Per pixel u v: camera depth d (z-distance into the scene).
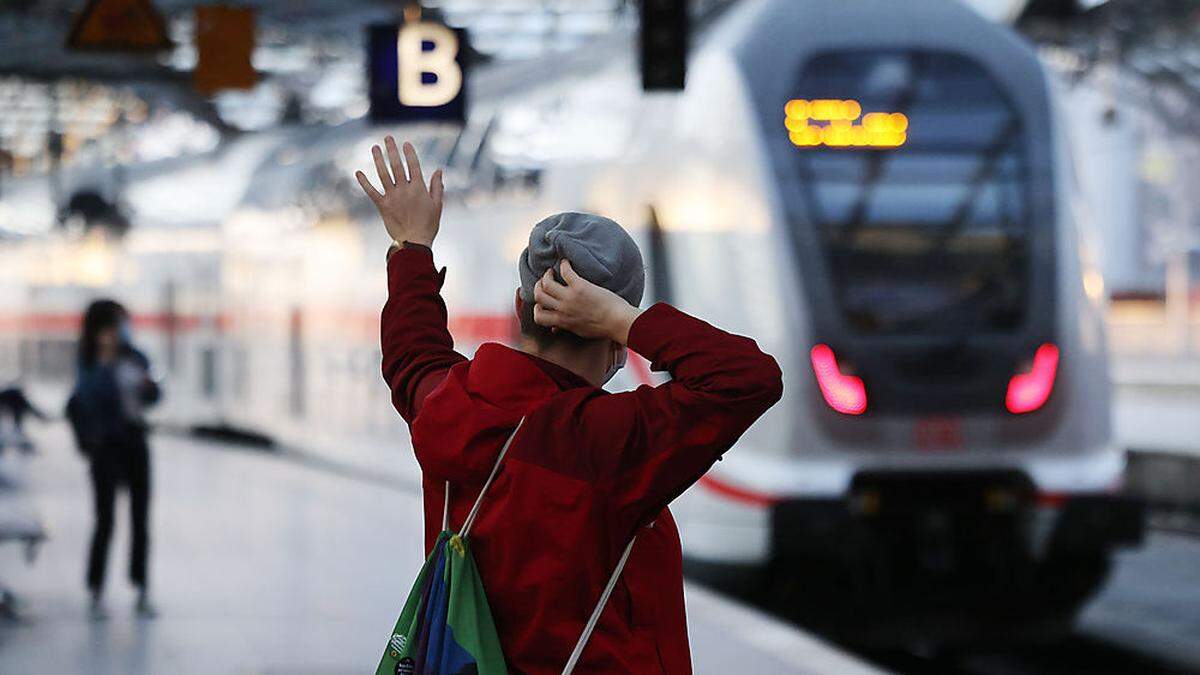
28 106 64.31
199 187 49.25
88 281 57.97
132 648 17.38
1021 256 21.19
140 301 52.28
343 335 37.72
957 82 21.61
